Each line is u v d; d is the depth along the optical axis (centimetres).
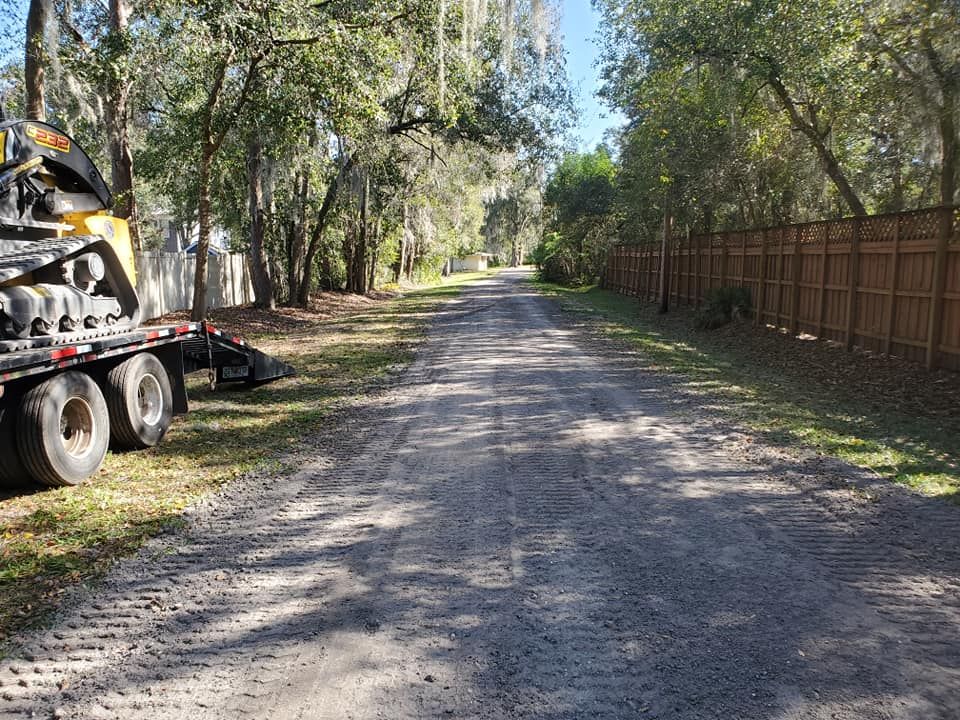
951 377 995
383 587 418
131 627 378
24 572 447
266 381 1163
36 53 1199
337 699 311
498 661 339
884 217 1197
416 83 2088
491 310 2634
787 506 547
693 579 423
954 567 436
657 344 1603
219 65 1417
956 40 1035
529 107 2469
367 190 2695
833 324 1369
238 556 468
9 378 543
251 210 2294
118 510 561
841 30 1224
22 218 718
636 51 1902
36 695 318
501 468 656
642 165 2211
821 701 305
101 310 721
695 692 312
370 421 868
